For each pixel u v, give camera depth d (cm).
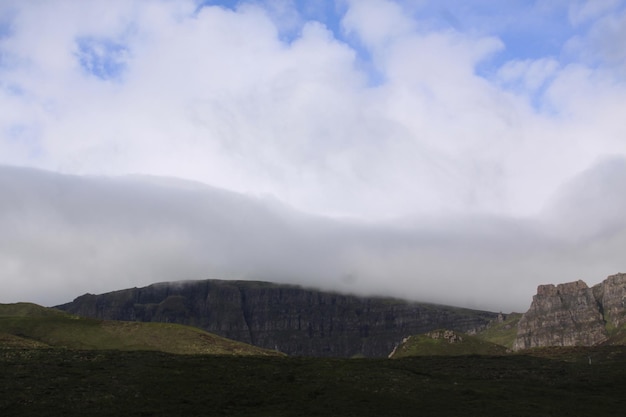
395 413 10362
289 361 14950
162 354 14850
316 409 10400
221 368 13150
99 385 11006
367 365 15412
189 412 9806
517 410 11019
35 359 13012
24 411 9231
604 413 11169
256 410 10206
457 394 12462
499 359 19138
